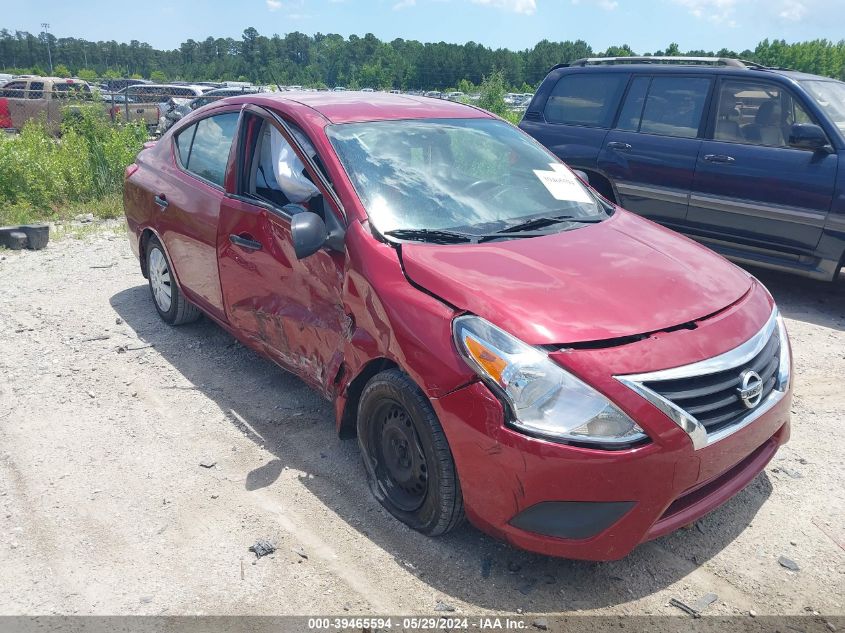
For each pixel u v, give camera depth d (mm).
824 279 6113
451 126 4230
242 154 4312
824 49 136375
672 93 7039
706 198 6676
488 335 2766
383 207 3520
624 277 3145
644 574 2982
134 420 4160
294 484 3561
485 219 3658
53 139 12961
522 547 2791
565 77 7930
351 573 2965
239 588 2877
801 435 4086
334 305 3533
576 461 2582
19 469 3662
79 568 2979
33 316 5750
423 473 3094
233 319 4449
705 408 2746
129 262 7312
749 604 2822
